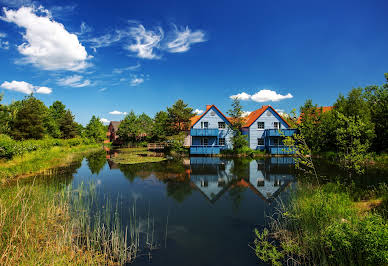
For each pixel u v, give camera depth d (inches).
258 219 267.3
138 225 252.5
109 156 1002.7
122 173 577.9
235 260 181.3
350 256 149.9
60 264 162.6
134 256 188.1
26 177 497.0
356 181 390.3
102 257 182.9
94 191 400.2
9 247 162.4
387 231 136.9
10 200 257.0
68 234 215.6
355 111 682.8
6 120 1065.5
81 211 291.6
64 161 798.5
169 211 298.8
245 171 599.8
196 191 400.5
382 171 467.2
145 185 447.8
